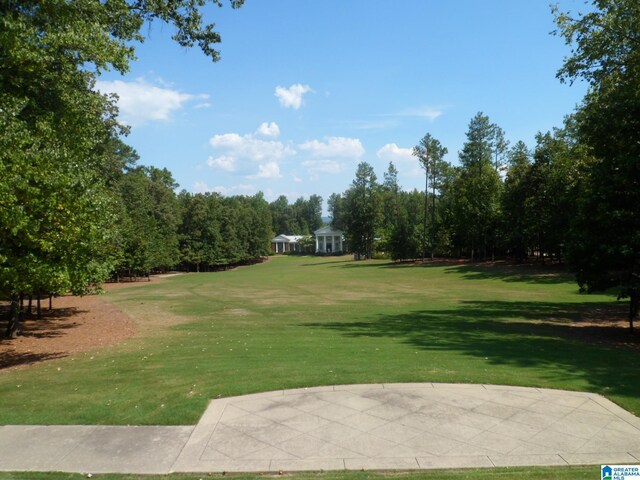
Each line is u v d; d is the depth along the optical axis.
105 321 19.19
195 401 6.73
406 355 10.15
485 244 63.22
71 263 10.05
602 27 17.56
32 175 8.94
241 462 4.81
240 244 89.88
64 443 5.35
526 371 8.49
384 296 30.19
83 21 12.16
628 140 14.16
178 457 4.95
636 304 14.82
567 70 18.50
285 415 6.17
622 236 13.16
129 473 4.61
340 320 18.17
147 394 7.22
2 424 5.97
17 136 9.25
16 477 4.54
